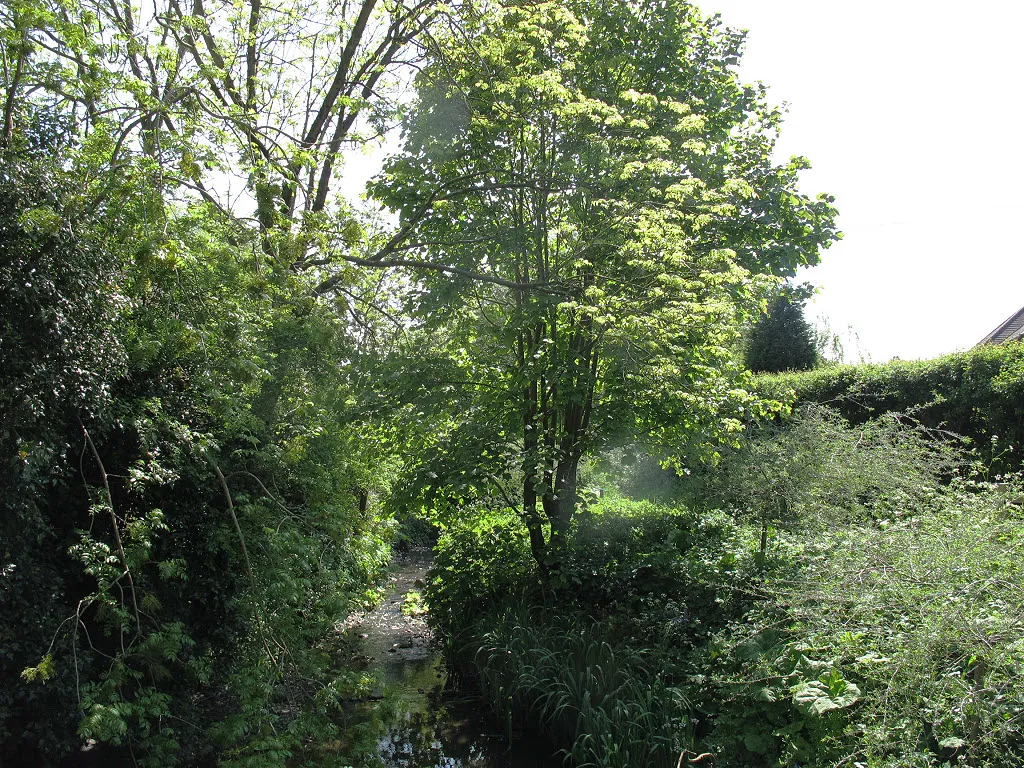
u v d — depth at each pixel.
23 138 6.00
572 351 8.96
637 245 8.38
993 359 10.67
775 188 10.38
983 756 3.93
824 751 4.81
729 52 10.96
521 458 8.69
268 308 7.05
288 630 7.11
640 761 5.95
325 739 7.18
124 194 5.76
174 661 6.38
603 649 7.33
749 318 10.49
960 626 3.93
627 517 9.72
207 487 7.02
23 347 5.08
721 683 5.87
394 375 9.04
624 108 9.54
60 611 5.64
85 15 6.11
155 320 6.11
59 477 5.87
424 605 11.22
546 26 9.05
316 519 8.55
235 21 9.07
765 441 8.07
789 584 5.71
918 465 7.50
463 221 9.79
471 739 7.41
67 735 5.54
